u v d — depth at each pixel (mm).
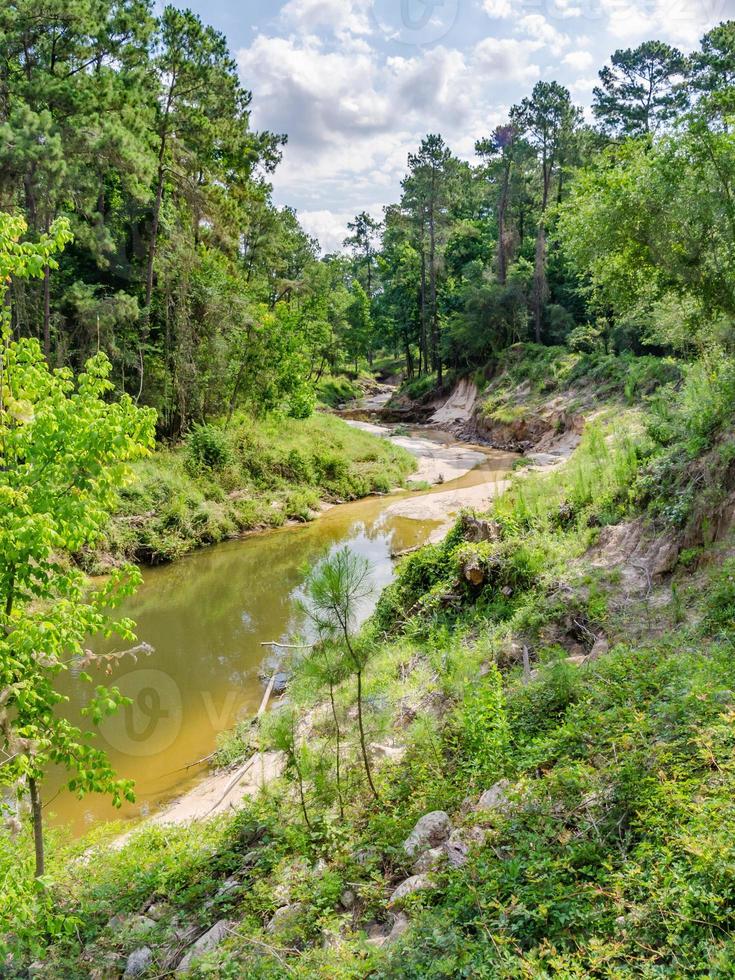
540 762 5961
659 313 15438
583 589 10117
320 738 8422
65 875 6453
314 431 32875
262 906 5402
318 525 24594
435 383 53375
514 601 11039
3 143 17891
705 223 11188
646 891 3783
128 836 7793
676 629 8070
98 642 14844
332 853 5988
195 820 7832
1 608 5410
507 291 45625
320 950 4438
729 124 11219
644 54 40469
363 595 6770
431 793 6422
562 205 13305
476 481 29141
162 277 28328
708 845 3639
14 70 20203
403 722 8555
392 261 66250
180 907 5809
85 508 5469
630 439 13203
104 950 5230
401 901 4816
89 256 26328
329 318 65875
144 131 23594
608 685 6699
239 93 29672
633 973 3242
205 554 21672
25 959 5211
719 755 4617
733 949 3088
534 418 33969
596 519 11945
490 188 53188
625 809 4609
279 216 45938
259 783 8812
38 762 5422
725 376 10977
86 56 21969
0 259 5520
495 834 4973
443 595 12258
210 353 28562
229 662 13641
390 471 31094
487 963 3631
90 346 24219
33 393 5762
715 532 9250
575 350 40125
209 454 26000
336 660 6684
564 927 3811
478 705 7250
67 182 19719
